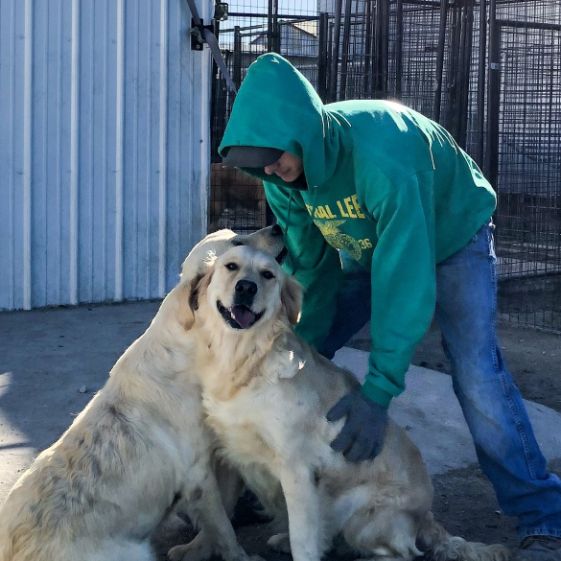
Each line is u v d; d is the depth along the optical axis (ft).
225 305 9.46
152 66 19.03
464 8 20.66
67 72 18.39
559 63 22.49
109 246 19.17
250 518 10.84
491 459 9.93
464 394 9.86
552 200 22.91
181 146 19.53
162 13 18.92
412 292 9.11
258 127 8.93
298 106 8.95
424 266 9.11
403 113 9.46
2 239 18.31
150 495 9.47
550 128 22.25
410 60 23.06
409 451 9.93
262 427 9.54
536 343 17.11
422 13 23.22
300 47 28.02
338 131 9.21
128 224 19.26
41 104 18.28
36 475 9.20
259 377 9.49
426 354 16.22
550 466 11.94
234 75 26.48
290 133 8.89
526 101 22.18
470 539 10.48
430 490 9.99
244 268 9.48
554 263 22.53
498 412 9.75
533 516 9.93
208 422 9.78
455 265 9.71
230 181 24.34
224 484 10.26
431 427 12.80
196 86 19.47
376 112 9.34
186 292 9.80
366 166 9.12
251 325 9.38
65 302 18.97
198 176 19.77
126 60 18.81
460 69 20.63
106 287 19.27
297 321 9.89
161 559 10.13
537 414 13.17
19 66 18.03
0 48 17.87
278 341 9.56
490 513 10.97
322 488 9.70
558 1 23.26
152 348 9.82
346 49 21.34
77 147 18.65
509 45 23.39
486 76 20.98
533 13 23.89
